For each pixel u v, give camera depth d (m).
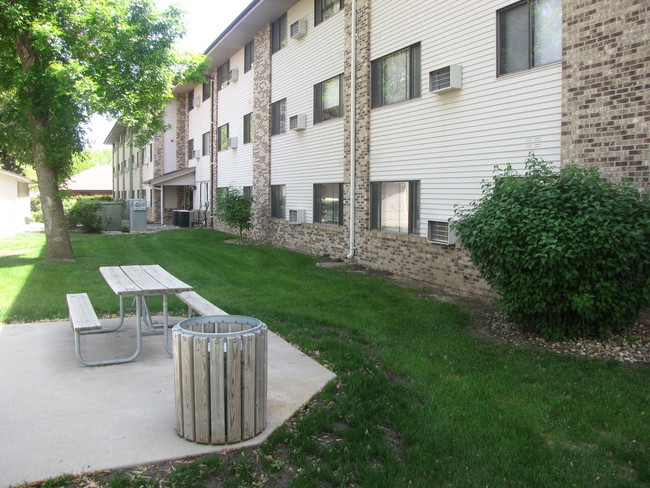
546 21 8.02
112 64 12.86
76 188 58.09
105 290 9.46
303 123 15.85
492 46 8.95
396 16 11.48
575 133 7.32
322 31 14.86
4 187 24.55
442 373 5.12
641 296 5.70
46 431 3.77
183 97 33.25
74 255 14.92
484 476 3.33
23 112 13.10
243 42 21.48
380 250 12.17
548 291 5.88
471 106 9.44
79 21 12.02
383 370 5.30
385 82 12.02
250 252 15.75
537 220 5.75
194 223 30.19
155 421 3.98
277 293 9.24
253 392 3.71
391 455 3.54
